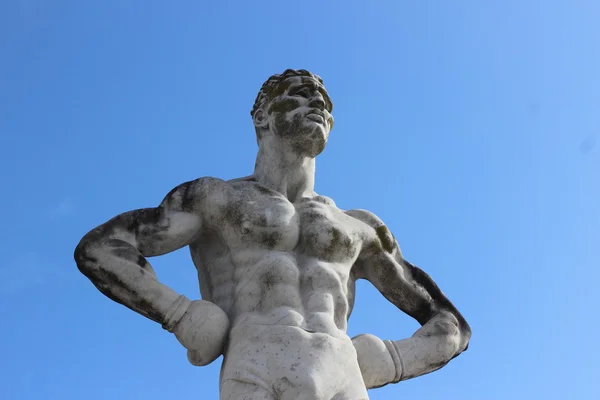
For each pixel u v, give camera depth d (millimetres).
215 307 5633
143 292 5586
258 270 5770
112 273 5617
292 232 5945
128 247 5734
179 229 5918
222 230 5973
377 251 6316
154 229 5879
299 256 5941
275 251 5895
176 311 5574
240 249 5898
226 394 5293
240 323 5594
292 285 5738
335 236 6008
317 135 6324
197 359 5648
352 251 6098
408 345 5984
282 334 5430
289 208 6039
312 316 5625
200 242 6121
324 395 5242
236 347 5461
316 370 5285
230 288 5859
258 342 5418
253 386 5246
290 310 5609
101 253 5668
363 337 5852
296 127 6320
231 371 5340
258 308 5680
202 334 5539
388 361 5832
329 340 5461
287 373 5250
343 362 5438
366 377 5785
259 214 5934
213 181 6074
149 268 5695
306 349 5367
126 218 5875
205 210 5977
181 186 6086
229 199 5996
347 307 5945
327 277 5824
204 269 6082
